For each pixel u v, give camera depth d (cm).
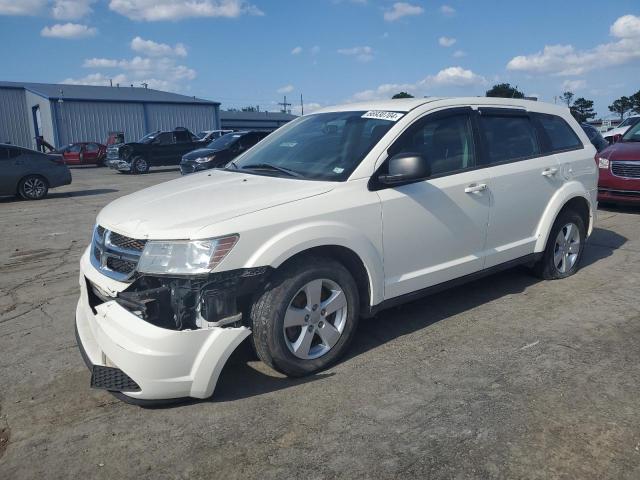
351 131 432
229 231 321
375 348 409
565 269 563
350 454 286
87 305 361
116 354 311
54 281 624
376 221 384
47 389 366
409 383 357
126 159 2336
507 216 481
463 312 477
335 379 364
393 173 381
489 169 466
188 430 311
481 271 471
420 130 426
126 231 338
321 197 365
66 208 1258
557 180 526
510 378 360
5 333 466
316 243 350
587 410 321
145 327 307
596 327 440
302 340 357
